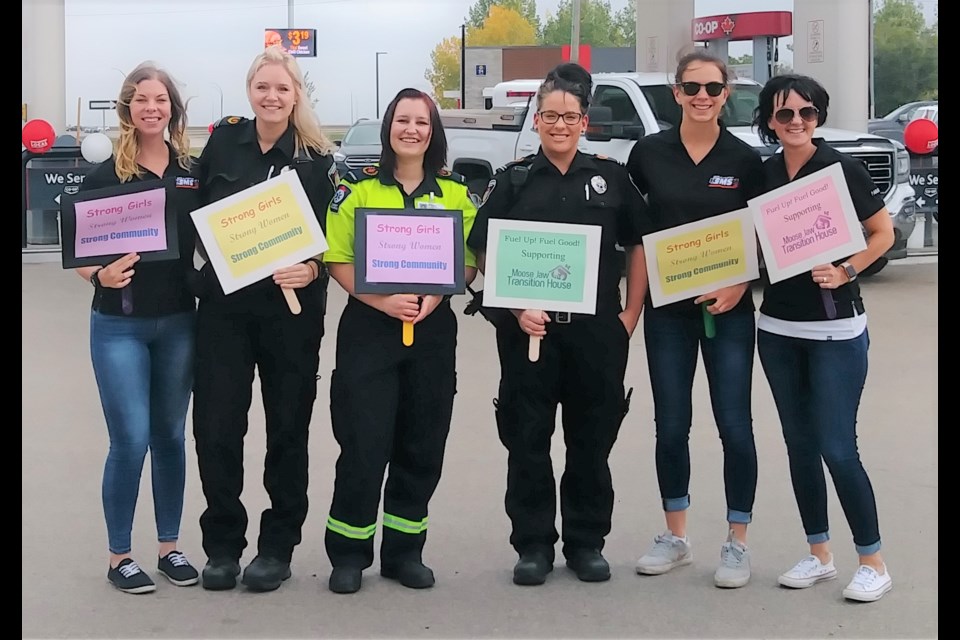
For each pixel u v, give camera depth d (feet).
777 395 15.49
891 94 176.96
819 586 15.66
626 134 41.09
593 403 15.67
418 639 13.96
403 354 15.46
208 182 15.26
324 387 29.53
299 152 15.39
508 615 14.73
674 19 70.64
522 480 15.90
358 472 15.40
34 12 78.13
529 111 46.39
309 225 15.07
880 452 22.30
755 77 80.12
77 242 14.94
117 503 15.55
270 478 15.69
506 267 15.34
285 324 15.23
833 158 14.96
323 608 14.99
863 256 14.94
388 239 15.20
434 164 15.75
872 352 31.65
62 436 24.26
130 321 15.16
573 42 98.89
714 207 15.57
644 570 16.17
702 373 30.37
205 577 15.60
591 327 15.47
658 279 15.76
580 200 15.42
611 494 16.12
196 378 15.34
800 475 15.64
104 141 56.49
